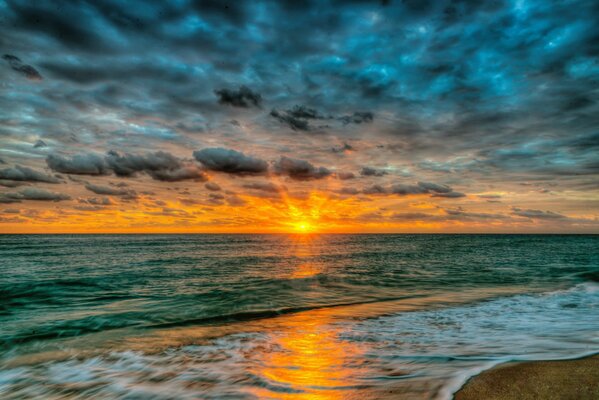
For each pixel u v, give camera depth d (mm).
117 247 62344
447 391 4430
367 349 6883
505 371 5074
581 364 5344
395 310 11305
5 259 34875
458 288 16359
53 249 53719
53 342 8281
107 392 5223
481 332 8062
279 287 16859
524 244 81500
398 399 4266
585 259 34688
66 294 15258
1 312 11844
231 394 4852
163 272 23953
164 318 10805
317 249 60125
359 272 23375
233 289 16297
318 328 9047
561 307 11336
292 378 5344
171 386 5305
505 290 15516
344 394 4520
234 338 8297
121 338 8539
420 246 72375
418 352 6453
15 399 5105
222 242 97750
